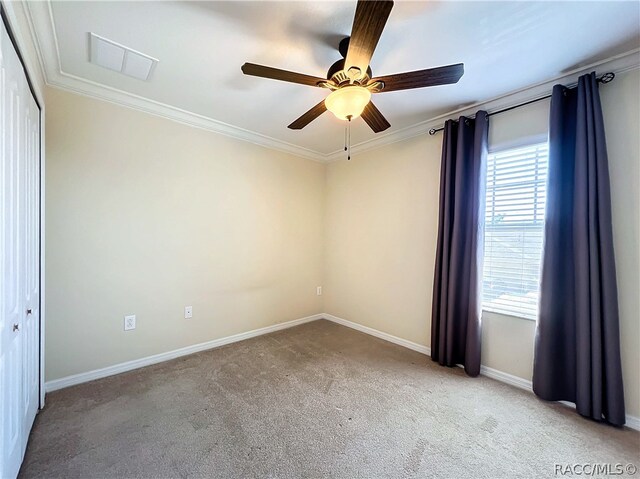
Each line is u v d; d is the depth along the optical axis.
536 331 2.03
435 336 2.60
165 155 2.52
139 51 1.73
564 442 1.61
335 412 1.86
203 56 1.78
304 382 2.23
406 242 3.00
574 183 1.86
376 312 3.29
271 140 3.21
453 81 1.51
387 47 1.66
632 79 1.73
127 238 2.33
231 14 1.44
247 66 1.41
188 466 1.42
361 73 1.45
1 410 1.09
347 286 3.63
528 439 1.63
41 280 1.83
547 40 1.60
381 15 1.10
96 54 1.75
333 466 1.43
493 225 2.38
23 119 1.39
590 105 1.79
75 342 2.12
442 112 2.53
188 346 2.71
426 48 1.67
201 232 2.76
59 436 1.58
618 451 1.54
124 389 2.07
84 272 2.14
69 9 1.39
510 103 2.24
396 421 1.78
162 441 1.57
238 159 3.02
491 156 2.38
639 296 1.72
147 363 2.46
